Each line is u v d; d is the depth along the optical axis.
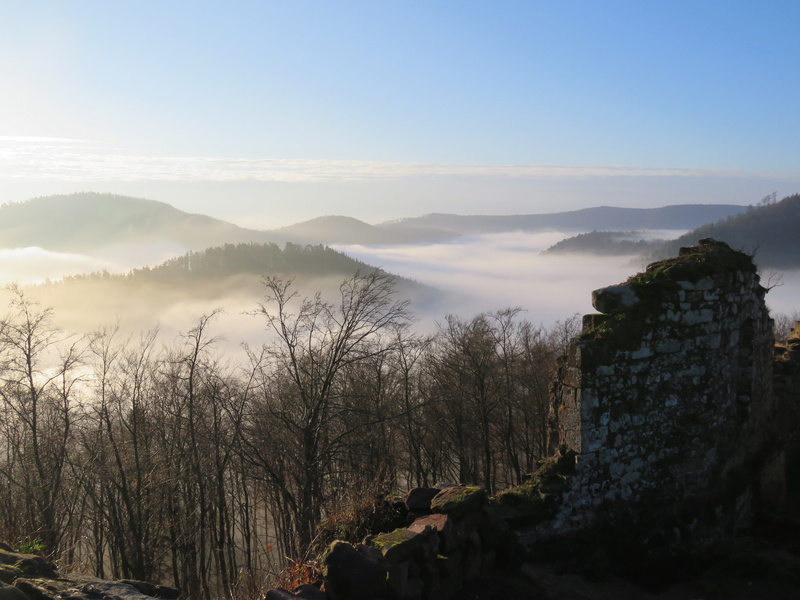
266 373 18.48
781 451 9.77
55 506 17.83
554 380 7.82
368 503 6.54
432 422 26.30
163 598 4.57
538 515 6.93
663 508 7.70
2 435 19.20
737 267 8.76
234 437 16.78
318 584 5.03
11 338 17.59
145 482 18.67
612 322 7.64
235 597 6.29
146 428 20.53
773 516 8.59
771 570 6.80
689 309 8.07
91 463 18.56
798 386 10.98
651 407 7.76
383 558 5.00
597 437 7.27
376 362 21.08
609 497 7.36
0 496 16.34
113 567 20.92
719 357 8.43
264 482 18.28
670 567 7.16
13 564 4.45
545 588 6.22
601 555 7.11
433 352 28.92
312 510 14.26
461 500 5.87
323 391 15.46
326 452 15.38
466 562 5.71
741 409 8.99
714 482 8.19
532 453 33.00
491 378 28.86
